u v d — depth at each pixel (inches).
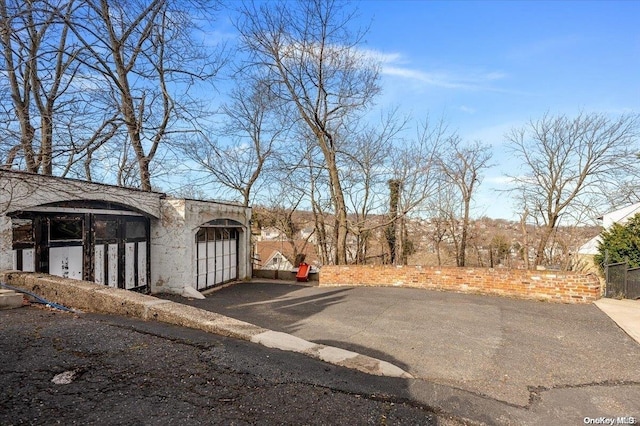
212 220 556.7
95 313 228.7
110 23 480.7
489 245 885.2
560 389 172.2
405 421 126.3
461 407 141.9
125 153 597.0
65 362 151.3
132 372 146.6
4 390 126.0
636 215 565.9
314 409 128.3
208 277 561.3
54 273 352.5
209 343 183.0
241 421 117.2
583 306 358.9
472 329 277.3
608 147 888.9
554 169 918.4
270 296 486.3
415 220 845.8
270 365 162.6
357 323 301.9
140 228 474.3
